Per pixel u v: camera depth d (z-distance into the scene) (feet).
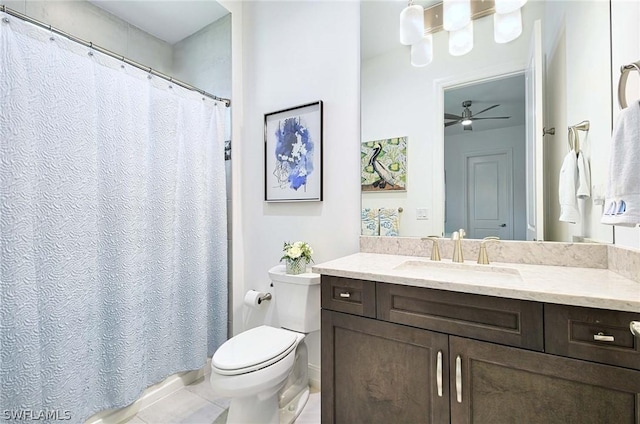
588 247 4.06
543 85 4.43
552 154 4.36
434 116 5.20
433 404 3.41
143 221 5.23
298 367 5.66
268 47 6.97
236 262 7.19
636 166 2.59
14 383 3.72
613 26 3.74
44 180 4.03
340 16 5.99
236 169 7.25
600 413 2.66
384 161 5.60
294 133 6.49
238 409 4.46
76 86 4.34
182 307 5.98
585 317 2.71
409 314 3.58
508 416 3.03
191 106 6.15
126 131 4.97
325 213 6.15
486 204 4.83
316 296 5.41
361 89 5.78
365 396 3.88
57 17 6.05
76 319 4.30
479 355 3.17
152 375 5.42
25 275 3.78
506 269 4.12
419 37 5.31
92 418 4.69
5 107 3.67
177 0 6.67
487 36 4.83
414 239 5.25
